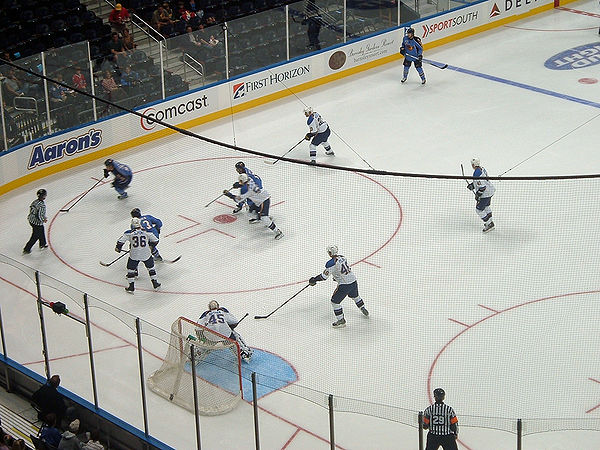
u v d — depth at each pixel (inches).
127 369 552.1
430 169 855.7
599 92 1018.7
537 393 555.2
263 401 527.5
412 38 1034.7
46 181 863.1
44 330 566.9
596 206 766.5
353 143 919.0
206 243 749.3
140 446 522.9
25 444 483.8
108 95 901.2
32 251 749.3
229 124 981.2
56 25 995.3
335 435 501.7
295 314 648.4
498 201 782.5
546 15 1266.0
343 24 1069.8
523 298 650.2
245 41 999.6
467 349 600.4
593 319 623.8
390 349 604.7
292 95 1047.0
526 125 943.0
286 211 789.2
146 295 684.1
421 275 684.7
